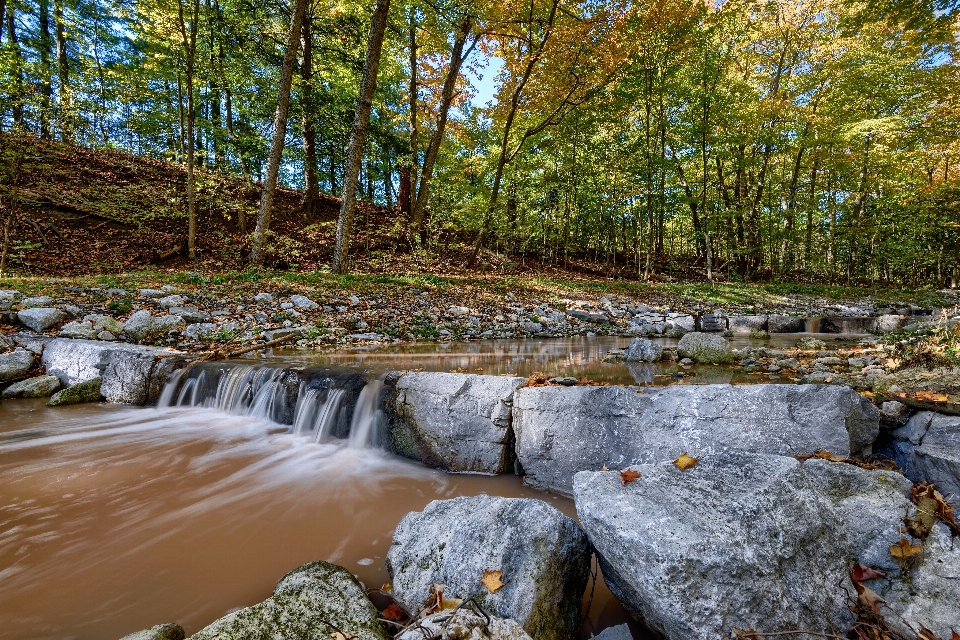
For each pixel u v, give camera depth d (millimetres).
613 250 23797
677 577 1628
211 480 3537
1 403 5426
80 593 2209
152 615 2057
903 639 1729
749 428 2732
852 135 17344
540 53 13453
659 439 2918
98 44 20844
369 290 10750
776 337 9203
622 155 19578
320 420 4445
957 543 1948
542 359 6266
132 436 4453
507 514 2201
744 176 22766
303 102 14789
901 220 22047
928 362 3934
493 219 16281
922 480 2445
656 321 11242
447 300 11125
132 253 11562
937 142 17641
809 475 2365
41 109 9070
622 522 1840
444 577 2047
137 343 6527
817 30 19250
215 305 8336
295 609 1865
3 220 10797
